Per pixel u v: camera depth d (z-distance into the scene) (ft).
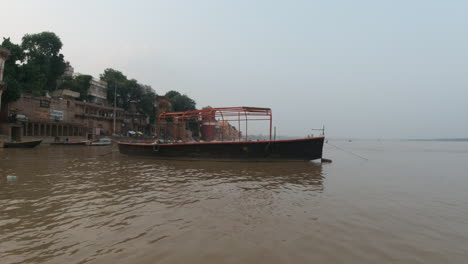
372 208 23.50
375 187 34.09
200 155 64.80
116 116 198.90
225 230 17.16
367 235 16.88
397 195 29.55
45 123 138.00
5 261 12.64
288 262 12.92
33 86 141.38
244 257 13.38
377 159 89.20
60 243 14.82
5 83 109.91
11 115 122.11
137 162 59.62
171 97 294.87
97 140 150.61
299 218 20.04
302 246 14.88
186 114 73.31
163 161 63.00
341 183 36.47
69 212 20.65
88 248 14.20
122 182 34.09
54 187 30.04
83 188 29.84
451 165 70.54
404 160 87.04
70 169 45.03
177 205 23.18
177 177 39.14
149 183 33.81
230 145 62.90
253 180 37.37
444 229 18.39
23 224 17.84
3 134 113.91
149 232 16.62
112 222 18.45
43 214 20.04
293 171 47.88
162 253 13.69
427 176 46.80
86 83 187.93
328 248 14.70
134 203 23.61
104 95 207.31
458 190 33.32
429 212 22.66
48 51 168.76
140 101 226.79
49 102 143.84
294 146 63.36
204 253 13.74
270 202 24.85
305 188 32.19
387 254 14.15
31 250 13.89
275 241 15.51
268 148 62.23
